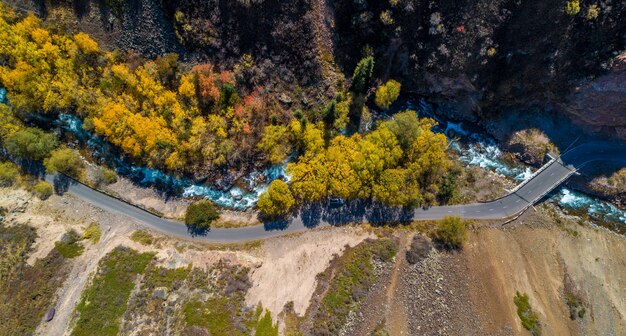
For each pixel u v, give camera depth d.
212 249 69.50
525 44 67.31
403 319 64.19
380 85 74.06
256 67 69.62
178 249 68.88
